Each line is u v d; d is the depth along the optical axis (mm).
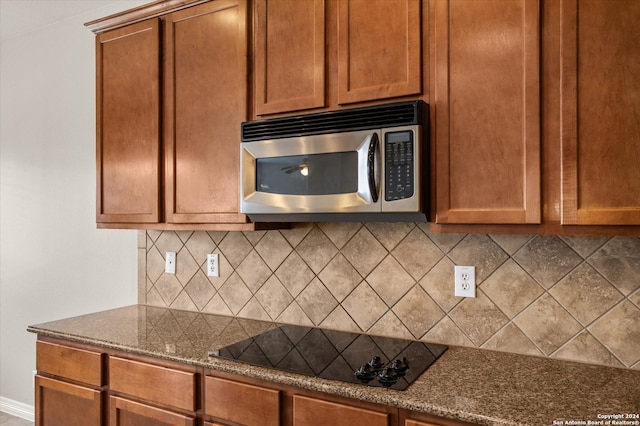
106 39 2309
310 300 2115
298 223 2148
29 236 3150
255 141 1813
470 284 1768
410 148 1501
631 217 1252
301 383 1438
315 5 1747
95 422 1915
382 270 1946
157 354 1737
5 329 3277
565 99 1337
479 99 1466
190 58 2062
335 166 1647
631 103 1262
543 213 1384
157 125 2137
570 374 1473
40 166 3090
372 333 1964
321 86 1729
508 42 1425
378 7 1629
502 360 1616
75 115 2920
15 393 3223
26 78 3160
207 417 1642
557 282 1632
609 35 1287
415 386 1374
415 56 1560
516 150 1413
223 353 1713
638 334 1512
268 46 1857
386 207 1536
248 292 2287
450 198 1508
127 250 2713
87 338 1940
